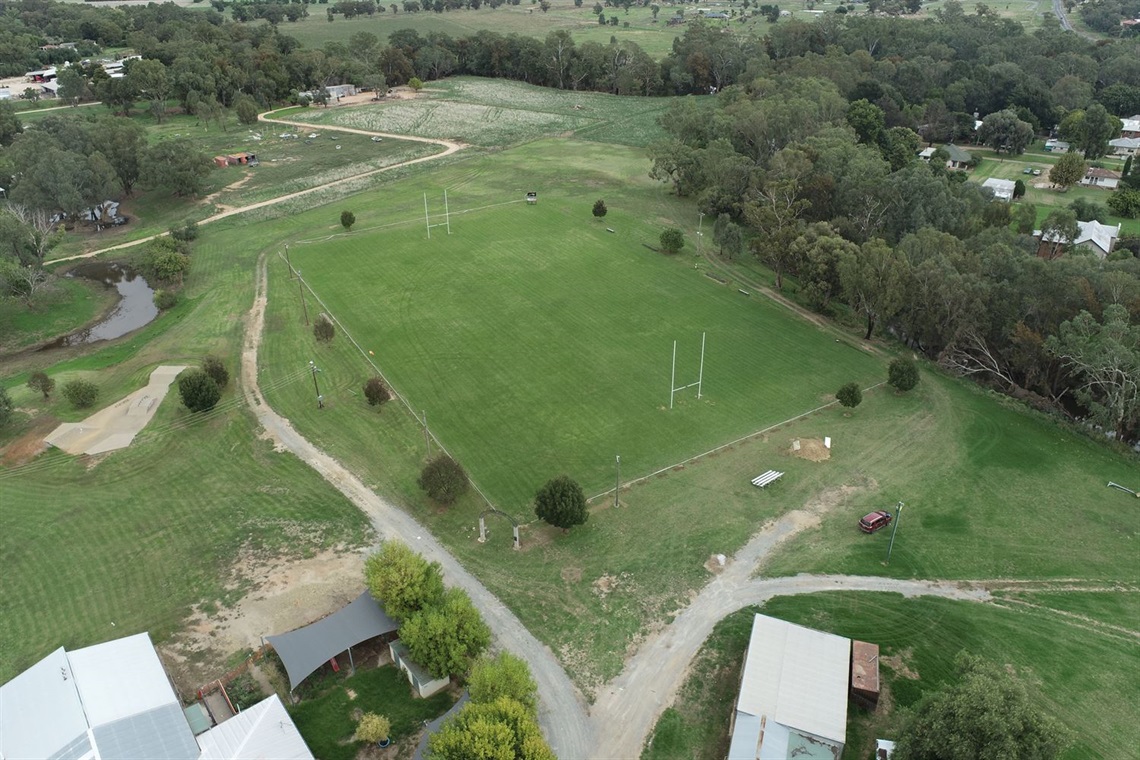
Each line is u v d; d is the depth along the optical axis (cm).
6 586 6391
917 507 7244
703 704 5319
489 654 5666
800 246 11206
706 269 12662
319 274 12375
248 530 6975
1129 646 5769
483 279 12162
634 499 7350
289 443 8206
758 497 7375
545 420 8575
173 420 8594
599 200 15250
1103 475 7725
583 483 7575
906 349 10238
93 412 8800
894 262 9775
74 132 15875
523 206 15712
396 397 9000
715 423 8544
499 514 7144
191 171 16100
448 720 4681
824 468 7788
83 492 7500
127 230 14912
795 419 8631
